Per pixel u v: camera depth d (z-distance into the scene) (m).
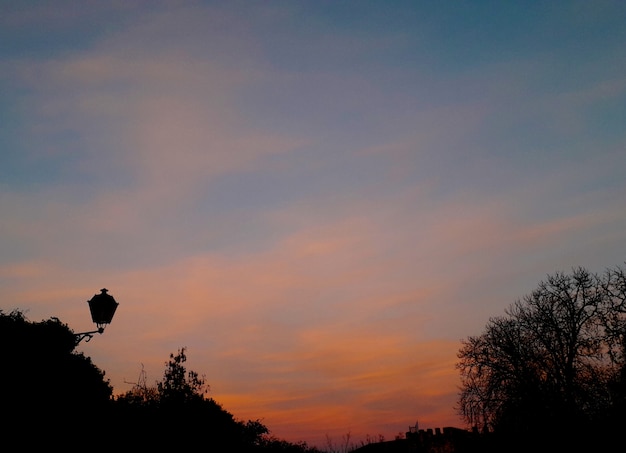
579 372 41.91
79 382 27.45
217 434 34.59
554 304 44.47
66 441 24.80
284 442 62.03
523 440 43.44
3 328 25.28
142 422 29.47
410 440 77.62
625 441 39.75
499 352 45.34
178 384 31.70
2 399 22.98
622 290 41.00
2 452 21.95
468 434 70.75
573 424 41.22
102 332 16.59
